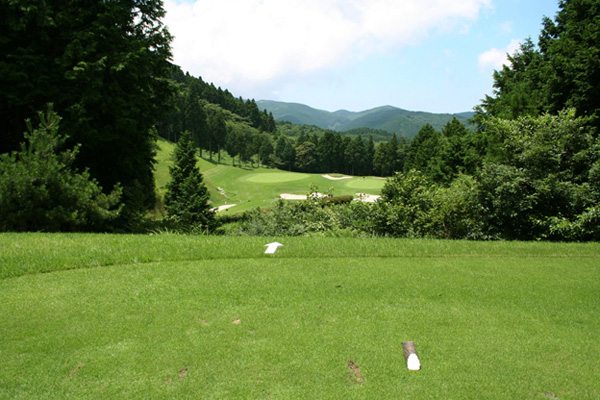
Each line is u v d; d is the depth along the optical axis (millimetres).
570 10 18344
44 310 4801
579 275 6750
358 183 65938
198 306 5043
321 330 4488
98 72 11828
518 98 20312
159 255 7078
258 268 6676
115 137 12672
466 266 7188
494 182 10875
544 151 10656
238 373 3605
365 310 5078
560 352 4148
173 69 15344
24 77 11047
